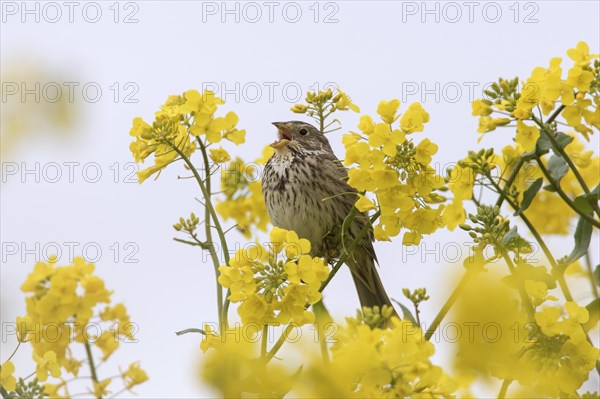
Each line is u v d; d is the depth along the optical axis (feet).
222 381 17.38
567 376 21.67
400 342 19.65
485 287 17.31
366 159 27.32
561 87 27.48
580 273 30.63
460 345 17.56
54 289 23.62
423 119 27.30
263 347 24.68
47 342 23.73
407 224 27.89
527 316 22.16
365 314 20.74
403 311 24.45
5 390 23.50
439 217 27.89
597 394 21.80
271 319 24.76
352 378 18.60
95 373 23.79
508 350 18.01
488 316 17.26
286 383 17.43
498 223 26.37
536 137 27.73
